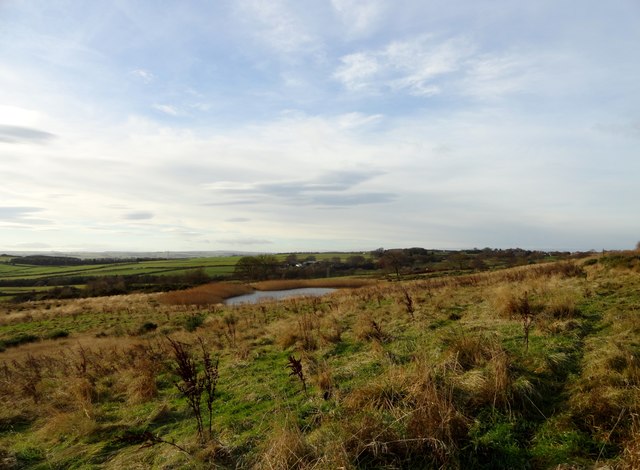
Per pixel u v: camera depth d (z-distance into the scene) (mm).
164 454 4828
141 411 6820
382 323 10961
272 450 4172
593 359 5828
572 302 9359
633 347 5988
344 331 11133
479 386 5023
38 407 7664
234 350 10812
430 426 4188
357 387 5766
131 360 10945
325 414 5203
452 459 3939
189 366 5492
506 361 5582
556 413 4652
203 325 18891
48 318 28734
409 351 7520
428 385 4844
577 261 21078
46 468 5035
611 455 3797
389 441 4160
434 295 15875
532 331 7824
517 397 4844
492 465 3955
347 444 4152
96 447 5453
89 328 22469
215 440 4941
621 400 4473
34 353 16375
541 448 4078
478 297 13844
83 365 9875
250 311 21516
